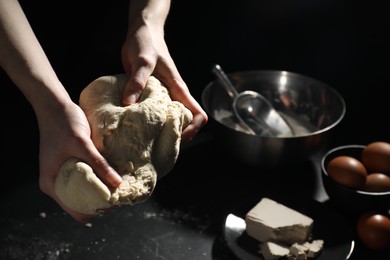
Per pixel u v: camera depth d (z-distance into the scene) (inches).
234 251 29.0
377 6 43.6
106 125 22.9
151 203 32.5
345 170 31.1
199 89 41.9
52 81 24.0
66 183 21.7
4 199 32.4
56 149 22.3
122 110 23.2
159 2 30.2
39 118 23.4
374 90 42.1
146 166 22.3
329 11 45.1
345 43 45.1
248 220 29.8
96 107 24.1
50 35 45.7
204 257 29.2
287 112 39.1
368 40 44.5
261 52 45.6
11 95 40.8
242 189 33.6
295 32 46.3
